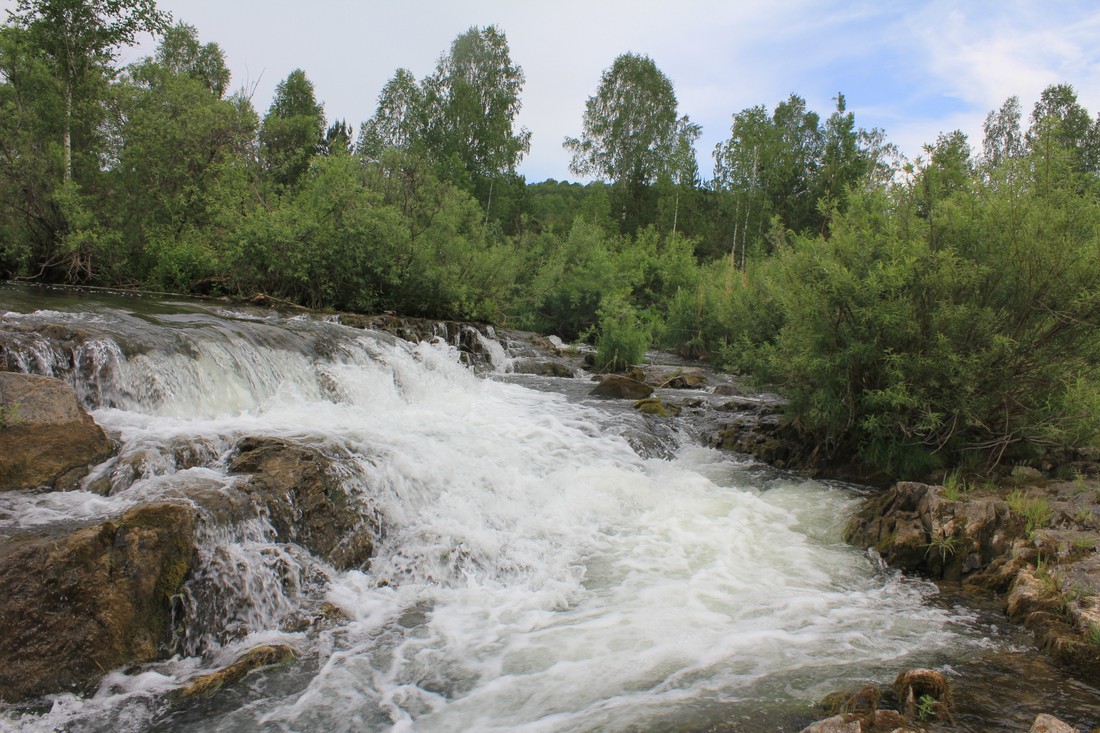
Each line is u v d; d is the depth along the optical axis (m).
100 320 10.26
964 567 6.87
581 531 7.83
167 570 4.98
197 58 42.22
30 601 4.37
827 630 5.57
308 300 18.80
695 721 4.13
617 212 52.16
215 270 18.05
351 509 6.61
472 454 8.84
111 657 4.54
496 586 6.42
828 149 48.09
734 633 5.50
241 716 4.29
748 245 45.41
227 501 5.74
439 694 4.60
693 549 7.46
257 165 23.39
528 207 50.72
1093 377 8.66
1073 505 7.51
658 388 17.17
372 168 22.12
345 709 4.40
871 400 9.36
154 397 8.45
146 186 19.66
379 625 5.54
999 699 4.34
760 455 11.36
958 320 8.90
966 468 9.34
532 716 4.31
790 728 4.03
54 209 17.50
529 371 18.75
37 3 20.70
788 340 10.49
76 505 5.52
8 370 7.26
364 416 10.01
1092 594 5.52
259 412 9.41
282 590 5.62
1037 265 8.62
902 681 4.32
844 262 10.02
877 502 8.39
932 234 9.59
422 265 20.38
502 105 46.28
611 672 4.86
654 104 51.44
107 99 21.12
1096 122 34.69
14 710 4.09
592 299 28.58
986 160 10.69
